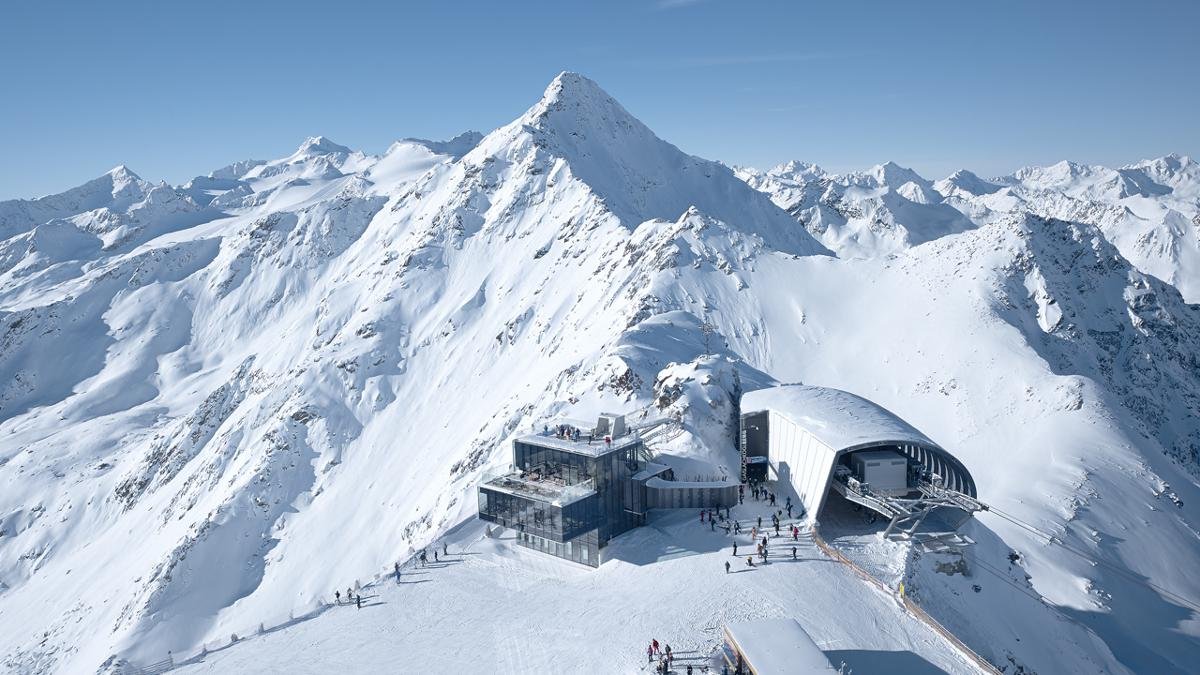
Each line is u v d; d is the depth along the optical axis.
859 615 45.91
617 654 43.47
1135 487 107.38
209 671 50.34
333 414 177.25
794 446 64.94
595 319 172.38
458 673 44.72
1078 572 87.50
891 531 58.00
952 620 49.69
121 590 135.38
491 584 56.97
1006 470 115.19
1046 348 157.12
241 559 131.62
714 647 42.94
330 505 144.50
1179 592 89.94
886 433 60.41
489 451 123.69
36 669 121.56
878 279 176.12
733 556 54.44
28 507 194.12
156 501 177.50
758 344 154.75
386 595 56.97
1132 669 72.50
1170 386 169.88
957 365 142.00
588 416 88.62
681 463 69.25
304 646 51.03
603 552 58.75
